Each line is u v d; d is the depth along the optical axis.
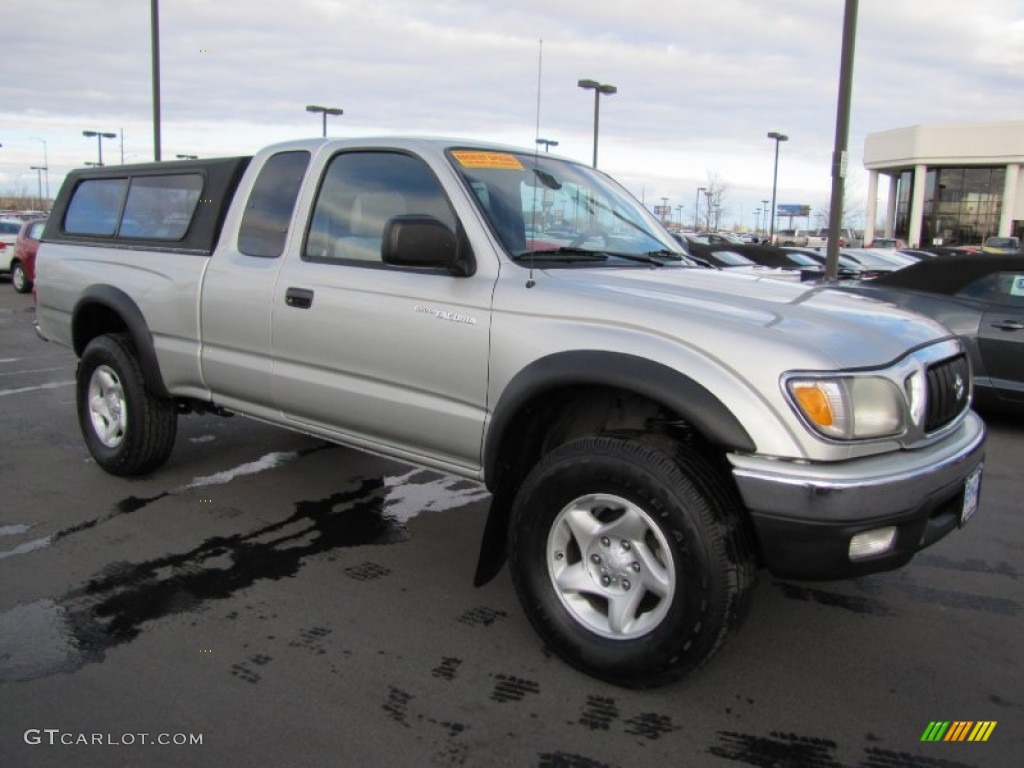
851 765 2.64
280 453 5.96
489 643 3.36
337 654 3.24
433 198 3.64
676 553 2.78
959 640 3.48
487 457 3.33
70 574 3.90
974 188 49.41
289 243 4.16
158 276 4.77
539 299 3.21
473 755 2.65
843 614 3.70
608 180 4.63
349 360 3.82
